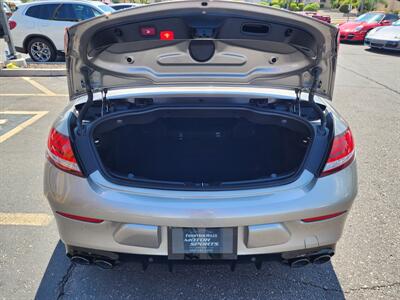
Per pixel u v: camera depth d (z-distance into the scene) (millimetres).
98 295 1792
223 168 2064
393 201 2646
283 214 1480
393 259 2037
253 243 1505
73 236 1585
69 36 1618
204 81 1922
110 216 1485
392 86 6676
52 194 1584
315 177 1555
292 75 1877
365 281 1880
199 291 1814
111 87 1958
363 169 3191
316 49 1695
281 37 1660
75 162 1553
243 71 1882
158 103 1979
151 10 1525
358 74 7809
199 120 2336
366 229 2309
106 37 1657
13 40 8219
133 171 2016
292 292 1811
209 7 1512
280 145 2176
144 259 1573
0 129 4141
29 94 5707
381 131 4223
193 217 1454
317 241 1578
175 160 2137
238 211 1458
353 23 13719
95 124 1715
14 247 2137
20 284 1856
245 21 1593
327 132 1662
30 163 3271
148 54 1805
